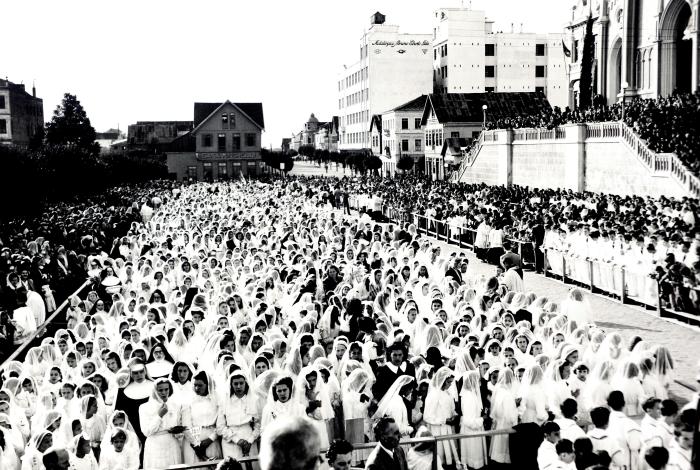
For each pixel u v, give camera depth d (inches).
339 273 730.8
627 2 1988.2
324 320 564.4
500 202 1371.8
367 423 382.9
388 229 1225.4
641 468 338.6
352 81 4655.5
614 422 345.4
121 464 344.5
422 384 396.5
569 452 298.0
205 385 360.8
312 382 362.9
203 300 603.2
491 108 2773.1
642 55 1969.7
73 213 1619.1
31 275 888.3
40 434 358.3
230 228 1226.0
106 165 2854.3
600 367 405.1
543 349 488.4
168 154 3627.0
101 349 521.3
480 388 402.9
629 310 760.3
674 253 763.4
